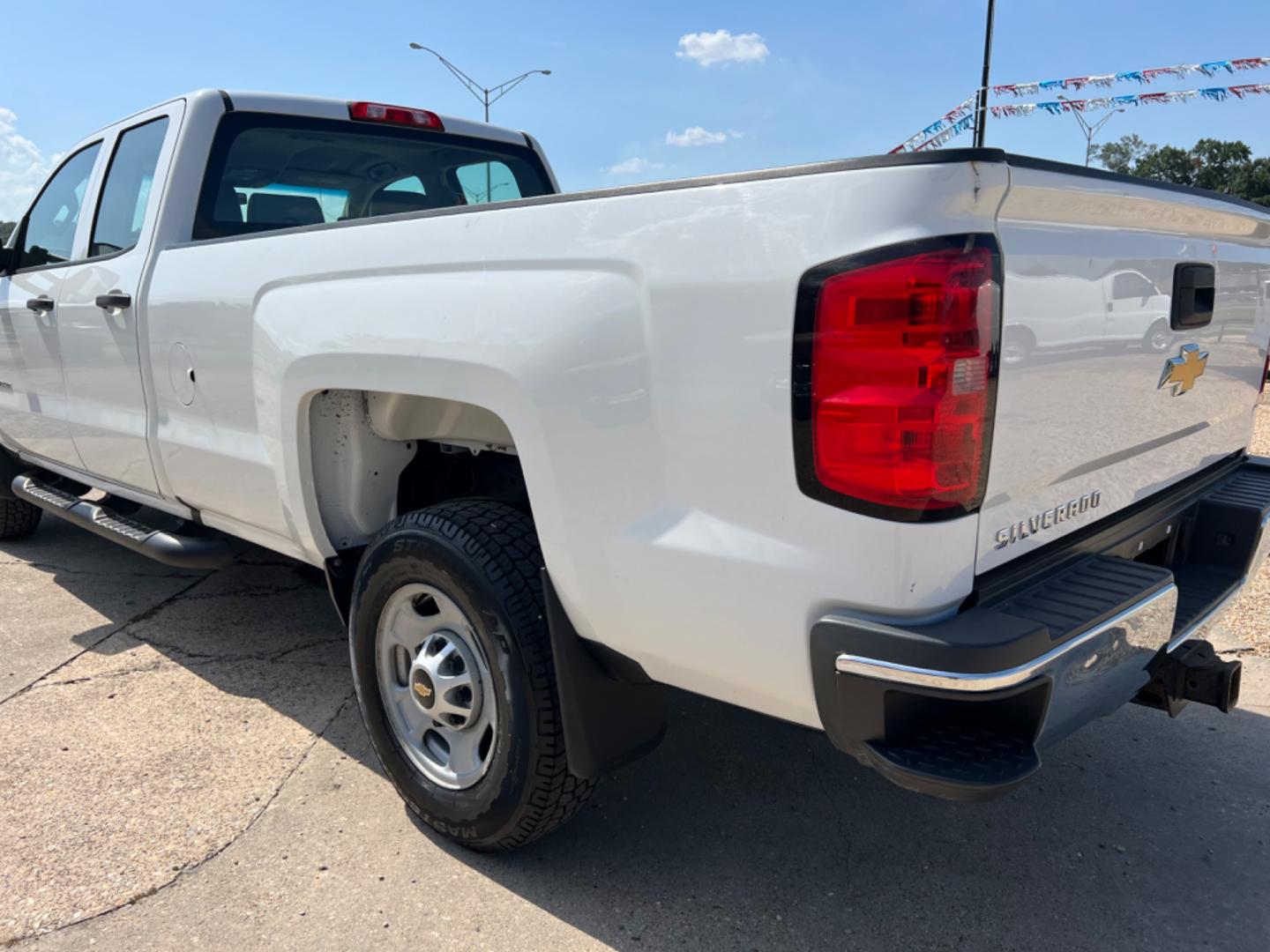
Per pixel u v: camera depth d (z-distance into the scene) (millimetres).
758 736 3217
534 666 2191
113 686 3576
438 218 2254
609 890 2418
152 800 2801
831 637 1698
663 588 1919
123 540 3686
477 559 2240
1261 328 2916
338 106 3826
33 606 4410
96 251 3955
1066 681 1769
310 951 2203
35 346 4195
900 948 2227
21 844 2582
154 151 3619
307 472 2715
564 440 1997
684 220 1802
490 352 2084
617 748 2244
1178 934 2275
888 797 2861
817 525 1701
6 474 5020
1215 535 2680
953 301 1594
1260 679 3633
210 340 2994
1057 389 1901
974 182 1592
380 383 2354
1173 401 2428
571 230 1980
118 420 3662
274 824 2689
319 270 2549
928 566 1666
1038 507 1952
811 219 1651
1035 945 2238
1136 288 2133
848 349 1622
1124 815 2770
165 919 2303
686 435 1834
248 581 4781
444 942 2232
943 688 1606
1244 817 2760
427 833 2654
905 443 1611
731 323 1743
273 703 3438
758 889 2428
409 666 2598
